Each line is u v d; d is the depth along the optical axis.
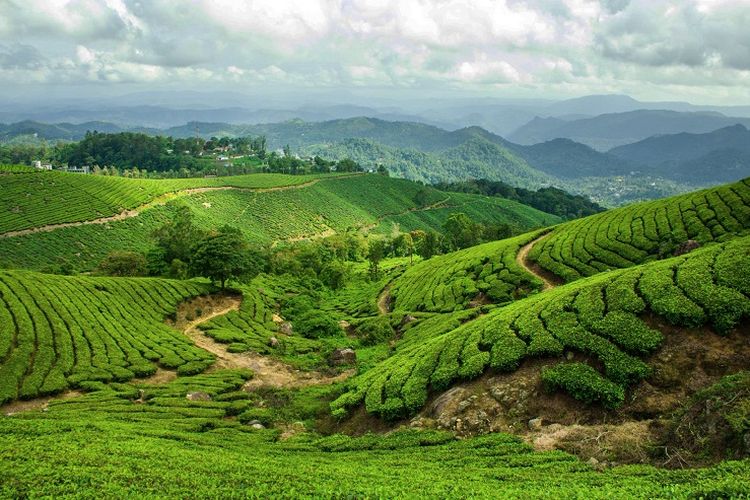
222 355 59.59
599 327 32.28
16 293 59.19
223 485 20.17
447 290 75.81
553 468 22.73
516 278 68.88
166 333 62.66
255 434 35.31
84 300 63.22
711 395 23.70
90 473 20.53
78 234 138.50
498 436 27.58
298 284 107.56
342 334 71.94
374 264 123.38
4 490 18.19
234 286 86.56
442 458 26.12
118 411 39.31
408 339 59.59
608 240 69.69
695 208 67.75
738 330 28.27
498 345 35.53
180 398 44.03
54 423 31.30
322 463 26.27
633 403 27.19
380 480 21.20
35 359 48.88
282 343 64.75
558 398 29.58
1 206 139.12
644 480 19.28
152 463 22.80
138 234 150.50
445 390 35.09
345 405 39.56
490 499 17.34
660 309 31.23
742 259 32.44
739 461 19.22
